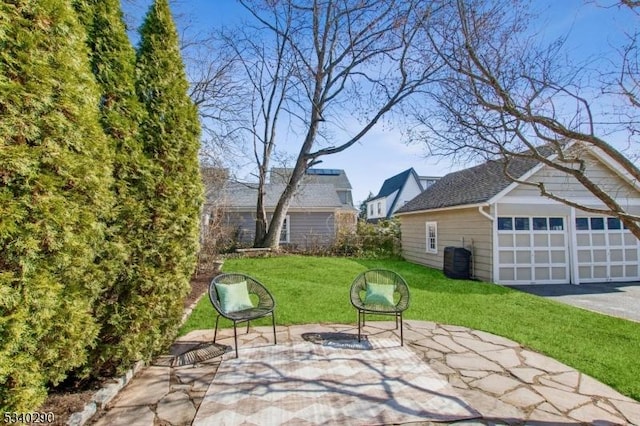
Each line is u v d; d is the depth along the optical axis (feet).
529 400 9.58
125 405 9.27
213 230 35.73
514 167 33.04
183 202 12.59
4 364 6.23
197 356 12.61
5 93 6.14
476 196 32.30
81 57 8.03
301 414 8.86
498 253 30.09
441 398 9.65
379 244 49.93
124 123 10.27
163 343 12.70
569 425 8.42
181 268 12.87
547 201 30.91
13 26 6.37
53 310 7.34
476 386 10.36
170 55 12.53
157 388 10.22
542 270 30.73
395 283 15.83
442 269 37.19
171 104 12.29
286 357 12.51
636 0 8.59
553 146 10.29
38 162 6.83
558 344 14.01
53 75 7.09
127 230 10.37
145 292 11.02
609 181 31.71
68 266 7.78
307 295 21.77
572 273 30.99
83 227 8.11
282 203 45.85
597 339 14.66
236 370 11.43
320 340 14.28
